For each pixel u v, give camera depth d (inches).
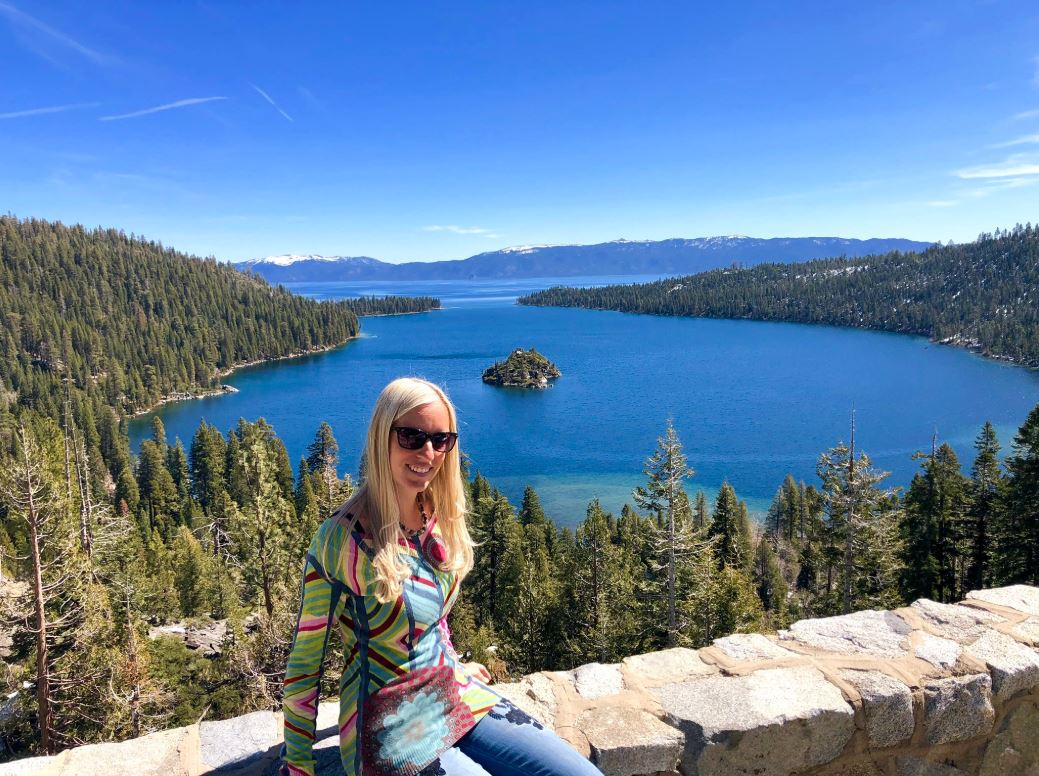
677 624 1141.1
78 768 120.7
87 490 1432.1
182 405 6707.7
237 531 1055.6
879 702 139.9
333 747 125.7
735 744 129.9
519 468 3998.5
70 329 7268.7
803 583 2331.4
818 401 6013.8
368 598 100.2
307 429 5457.7
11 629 766.5
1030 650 158.4
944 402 5831.7
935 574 1439.5
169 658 1077.1
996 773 151.9
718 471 3961.6
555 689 143.9
